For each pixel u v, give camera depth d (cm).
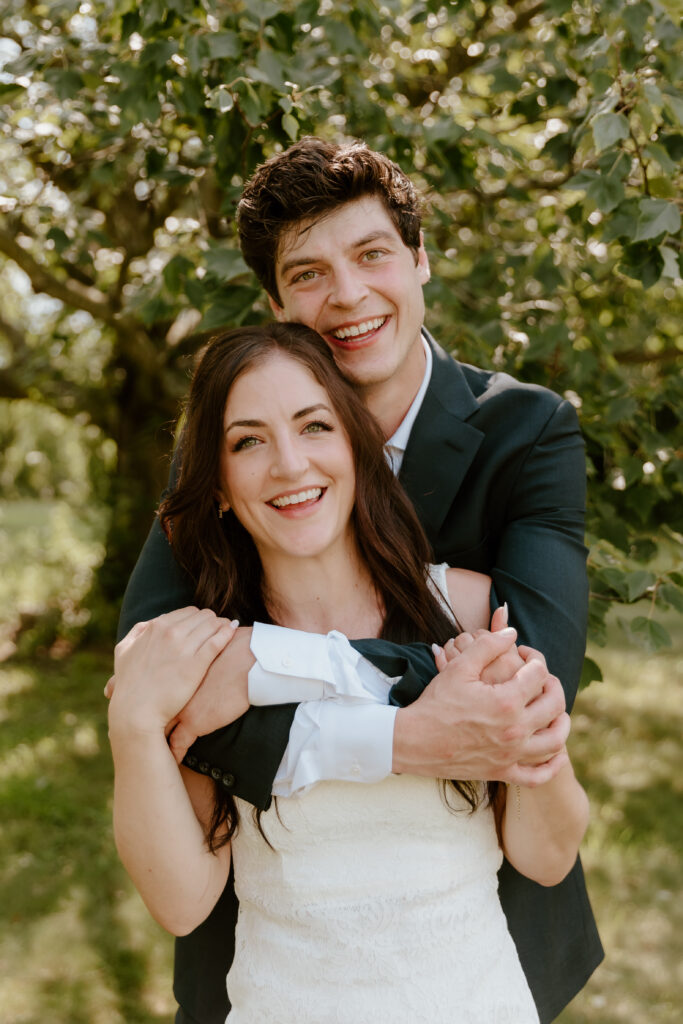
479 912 142
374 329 172
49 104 305
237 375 144
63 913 371
